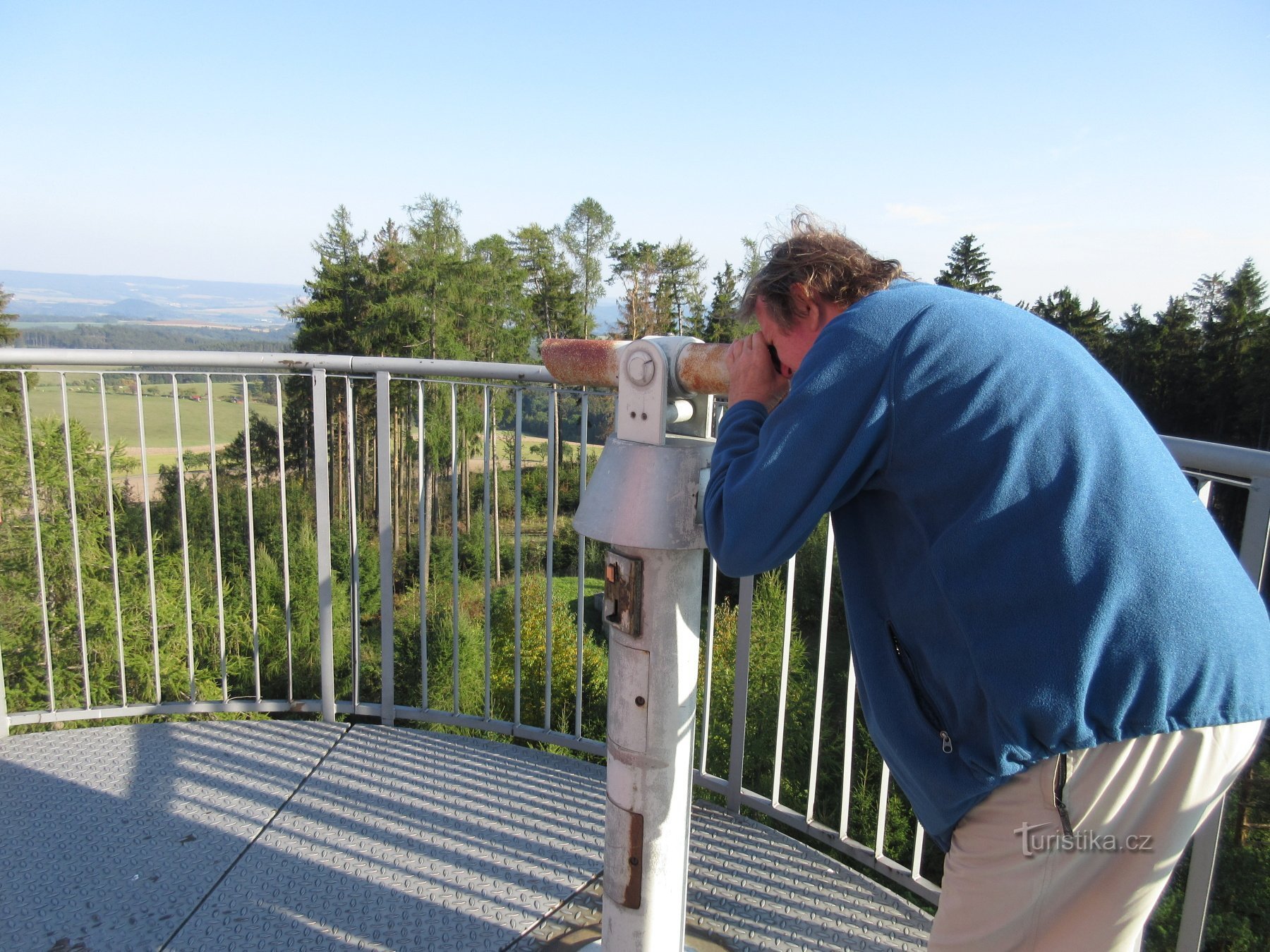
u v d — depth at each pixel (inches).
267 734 98.3
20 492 286.8
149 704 102.7
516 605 98.7
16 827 78.3
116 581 100.5
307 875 72.2
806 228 48.7
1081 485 36.2
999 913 41.0
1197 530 37.8
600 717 427.8
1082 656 35.5
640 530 49.0
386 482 98.1
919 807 44.7
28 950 63.0
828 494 40.4
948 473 38.0
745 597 80.4
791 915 67.5
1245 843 240.5
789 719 349.7
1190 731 36.8
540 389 92.3
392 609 101.0
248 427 98.7
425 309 1354.6
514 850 76.5
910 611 41.6
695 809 84.0
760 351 48.3
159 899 68.8
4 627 330.6
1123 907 39.4
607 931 55.2
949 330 38.8
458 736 99.3
